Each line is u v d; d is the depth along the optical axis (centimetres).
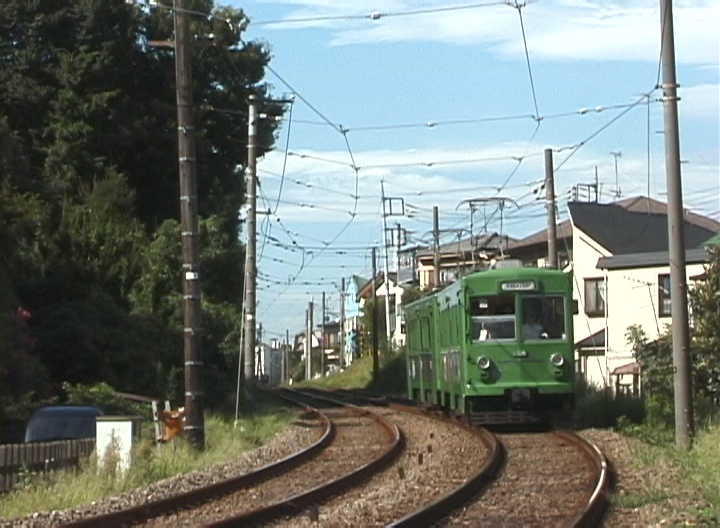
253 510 1738
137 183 5978
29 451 2234
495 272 3403
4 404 3275
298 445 3225
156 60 5984
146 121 5859
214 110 6000
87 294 4291
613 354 5591
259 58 6284
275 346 17550
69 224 4550
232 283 5638
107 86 5822
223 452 2905
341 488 2134
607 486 1977
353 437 3428
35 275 4203
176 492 2123
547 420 3403
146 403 3716
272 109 6281
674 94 2600
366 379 9288
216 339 5275
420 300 4538
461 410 3481
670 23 2591
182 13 2962
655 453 2481
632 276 5538
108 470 2264
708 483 2000
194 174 2975
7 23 5828
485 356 3359
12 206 3634
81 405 3016
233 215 6100
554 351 3359
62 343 4025
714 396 3247
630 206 7600
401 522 1576
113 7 5788
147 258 4822
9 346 3359
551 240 4347
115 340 4169
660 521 1641
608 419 3469
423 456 2697
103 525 1670
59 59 5784
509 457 2622
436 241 6844
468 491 1994
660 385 3325
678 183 2609
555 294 3384
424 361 4356
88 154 5691
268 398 6053
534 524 1670
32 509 1906
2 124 4119
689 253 5331
